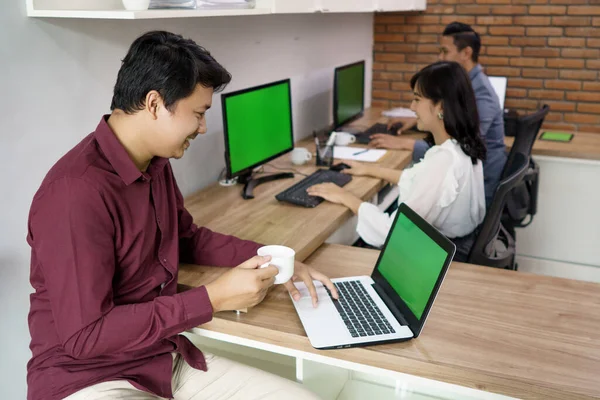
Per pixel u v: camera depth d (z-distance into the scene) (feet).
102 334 4.24
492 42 13.96
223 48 8.59
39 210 4.21
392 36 14.80
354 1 9.95
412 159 10.44
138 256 4.72
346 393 6.92
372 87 15.33
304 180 8.38
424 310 4.67
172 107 4.33
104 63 6.45
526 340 4.74
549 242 12.29
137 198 4.63
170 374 4.95
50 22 5.73
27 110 5.61
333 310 5.17
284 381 5.17
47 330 4.57
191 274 5.72
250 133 8.27
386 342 4.71
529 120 8.76
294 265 5.49
